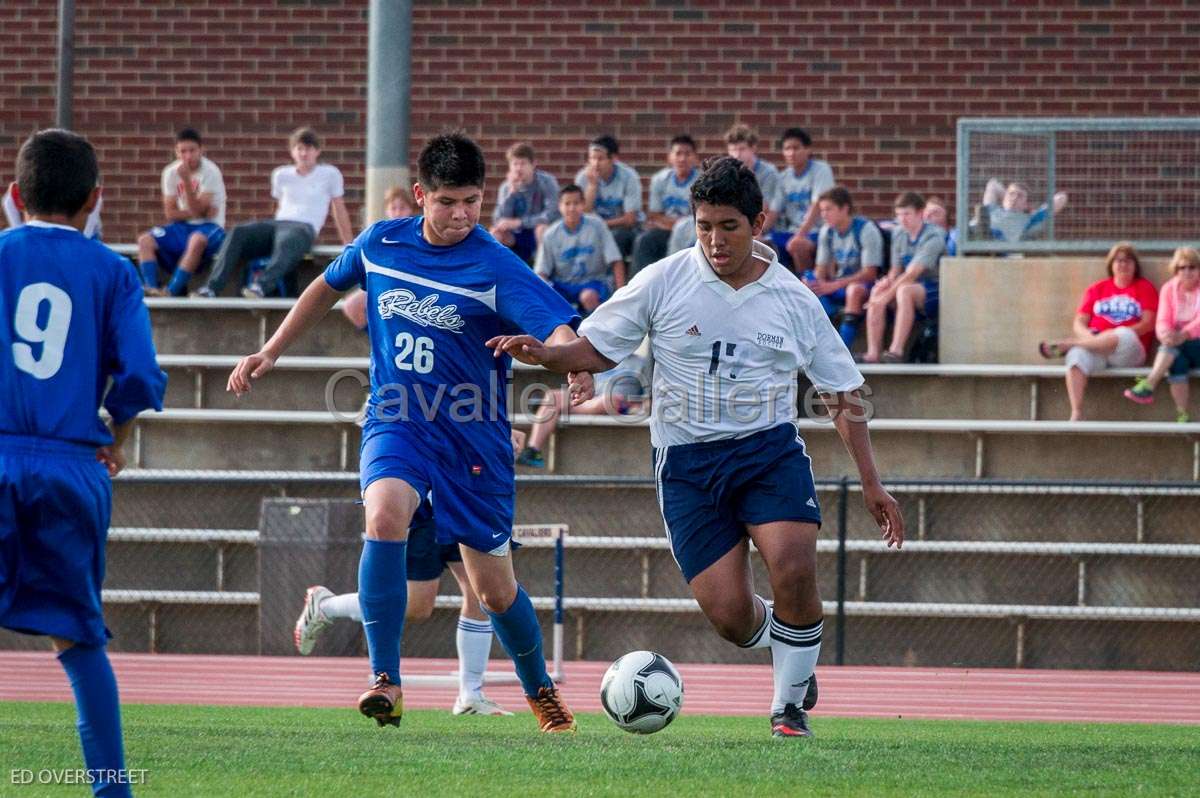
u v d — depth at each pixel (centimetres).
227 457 4509
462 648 2777
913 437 4384
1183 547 4038
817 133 5656
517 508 4200
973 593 4094
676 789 1542
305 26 5747
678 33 5688
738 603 2133
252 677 3550
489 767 1694
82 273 1375
